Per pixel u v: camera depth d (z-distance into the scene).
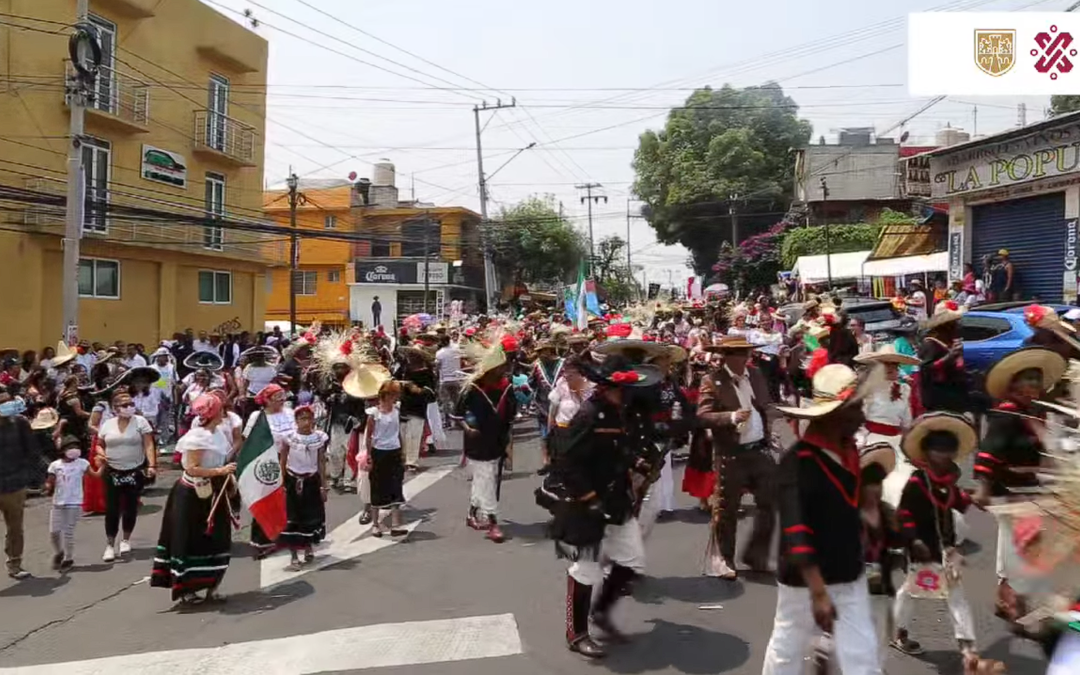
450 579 7.52
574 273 56.72
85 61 16.89
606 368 5.68
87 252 24.80
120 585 7.94
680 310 21.97
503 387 8.99
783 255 44.59
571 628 5.71
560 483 5.71
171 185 27.89
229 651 6.06
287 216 52.56
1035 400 5.08
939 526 5.14
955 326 9.18
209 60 29.89
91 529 10.29
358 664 5.71
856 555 4.16
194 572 7.09
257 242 32.16
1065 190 18.62
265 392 8.41
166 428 15.88
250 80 32.31
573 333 12.21
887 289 32.53
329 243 52.59
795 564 4.11
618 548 5.82
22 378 15.06
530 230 54.41
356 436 11.52
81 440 12.08
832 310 11.77
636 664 5.49
